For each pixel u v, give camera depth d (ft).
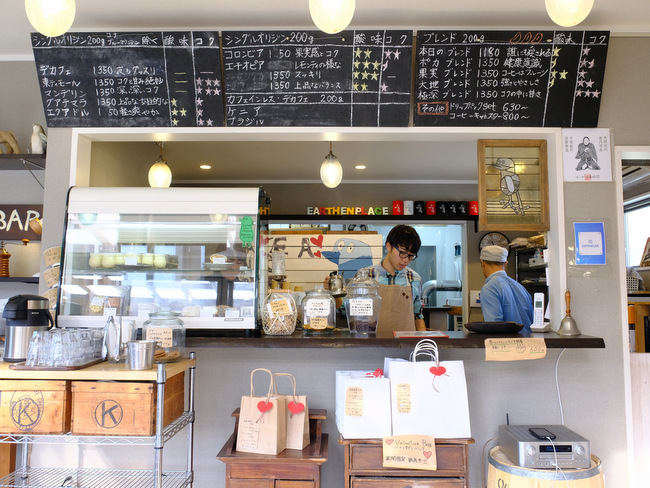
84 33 8.35
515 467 6.72
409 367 6.88
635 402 8.60
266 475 6.73
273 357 8.54
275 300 7.68
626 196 16.70
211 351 8.59
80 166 8.90
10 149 9.52
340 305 10.66
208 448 8.45
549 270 8.85
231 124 8.60
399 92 8.45
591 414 8.40
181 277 7.93
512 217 8.91
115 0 7.83
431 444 6.60
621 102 8.75
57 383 6.26
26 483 8.14
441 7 8.02
